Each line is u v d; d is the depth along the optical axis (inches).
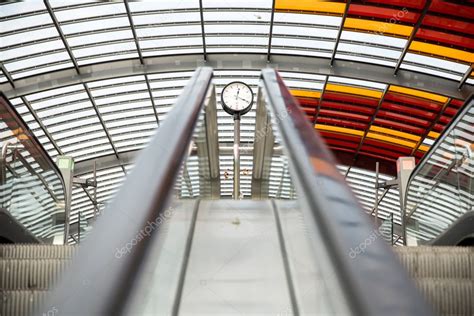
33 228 335.3
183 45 733.3
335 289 73.6
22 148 325.4
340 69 738.8
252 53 751.7
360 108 861.2
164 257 154.3
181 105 206.4
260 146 418.0
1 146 278.8
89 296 67.7
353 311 63.5
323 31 692.7
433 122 850.1
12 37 644.1
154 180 112.4
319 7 646.5
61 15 629.9
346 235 82.1
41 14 619.2
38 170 361.1
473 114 265.3
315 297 136.9
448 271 229.1
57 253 245.4
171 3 643.5
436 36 652.1
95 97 819.4
